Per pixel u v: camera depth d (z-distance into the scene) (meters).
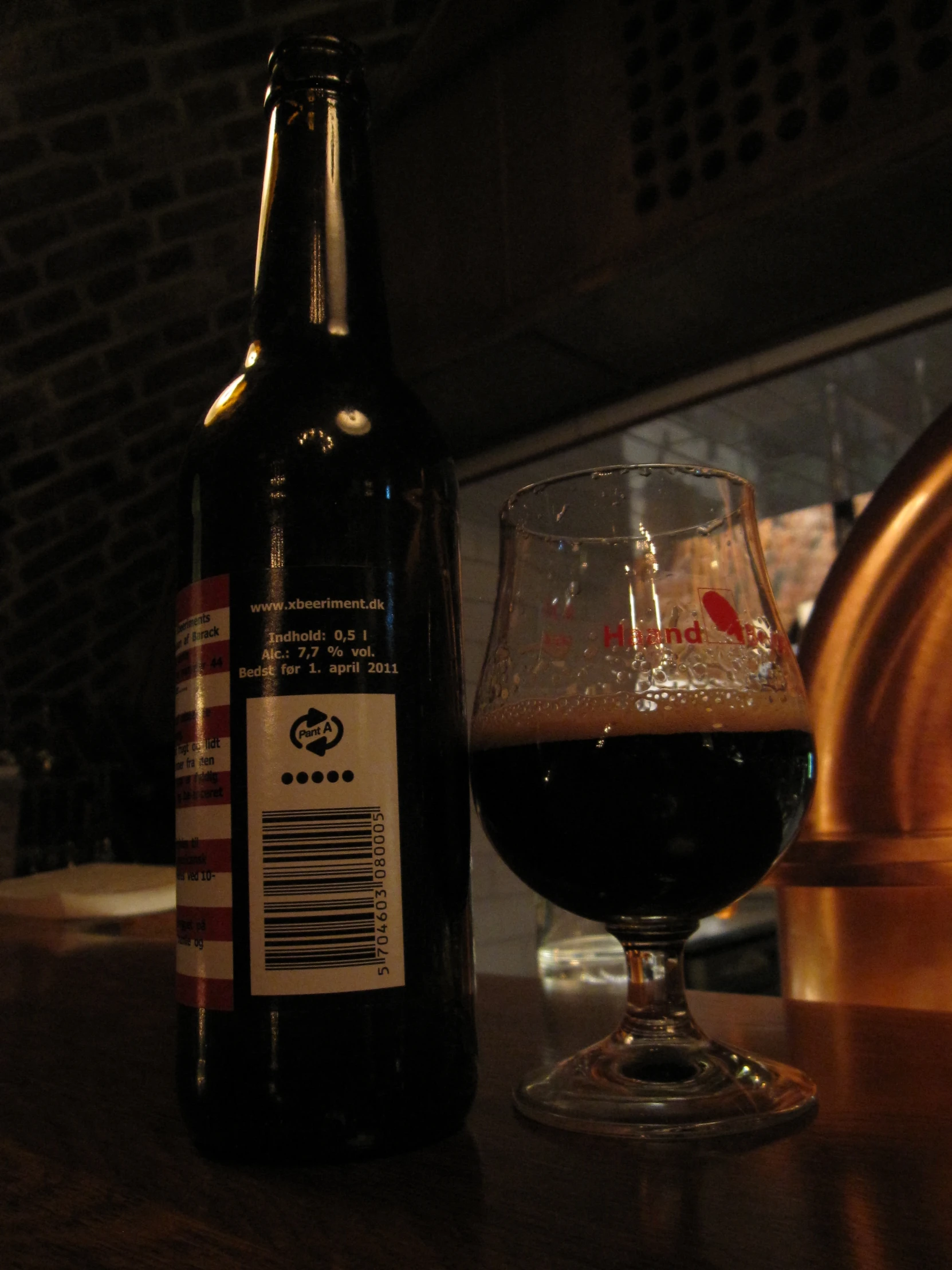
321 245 0.42
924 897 0.50
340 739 0.35
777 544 2.73
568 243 1.86
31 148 2.18
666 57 1.73
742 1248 0.24
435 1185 0.30
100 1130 0.38
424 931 0.36
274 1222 0.28
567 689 0.39
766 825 0.38
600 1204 0.28
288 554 0.36
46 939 1.17
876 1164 0.30
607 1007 0.57
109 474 3.10
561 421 2.28
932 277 1.70
